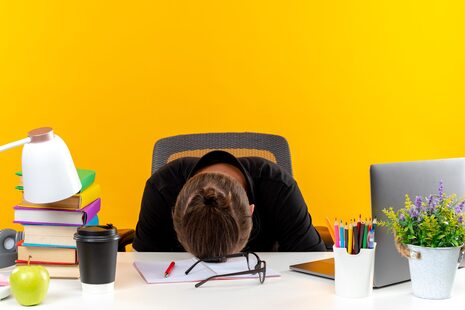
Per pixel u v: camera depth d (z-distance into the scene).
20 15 3.38
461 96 3.50
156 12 3.41
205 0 3.42
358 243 1.31
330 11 3.44
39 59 3.39
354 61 3.46
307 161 3.48
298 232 2.00
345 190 3.50
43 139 1.34
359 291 1.32
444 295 1.32
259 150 2.38
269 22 3.44
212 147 2.38
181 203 1.54
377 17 3.46
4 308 1.24
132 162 3.44
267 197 1.98
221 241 1.51
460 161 1.53
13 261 1.62
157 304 1.26
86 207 1.46
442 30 3.47
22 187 1.45
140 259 1.71
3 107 3.39
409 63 3.48
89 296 1.32
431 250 1.30
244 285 1.42
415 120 3.50
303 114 3.47
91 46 3.41
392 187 1.37
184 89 3.44
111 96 3.42
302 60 3.45
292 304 1.27
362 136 3.49
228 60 3.44
